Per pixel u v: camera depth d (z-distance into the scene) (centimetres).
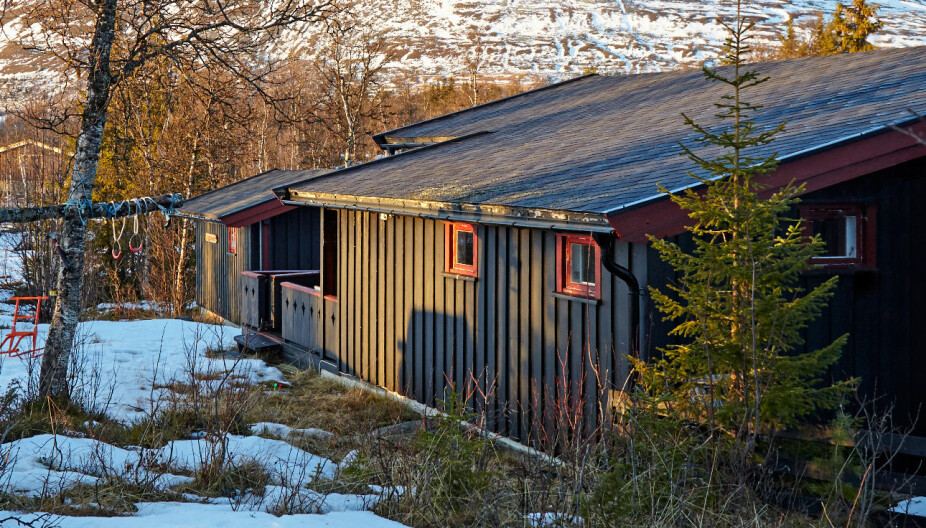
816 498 683
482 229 1040
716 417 654
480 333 1045
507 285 995
